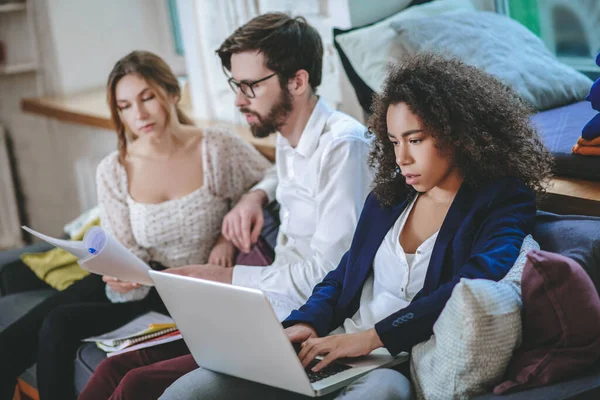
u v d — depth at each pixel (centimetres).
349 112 267
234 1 290
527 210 155
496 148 154
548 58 239
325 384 143
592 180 187
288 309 194
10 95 428
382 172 169
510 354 136
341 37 242
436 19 238
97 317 220
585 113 219
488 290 133
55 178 427
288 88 202
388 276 165
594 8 254
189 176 236
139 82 224
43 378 215
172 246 236
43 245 280
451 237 156
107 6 409
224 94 313
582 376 135
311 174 200
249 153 246
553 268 133
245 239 226
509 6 276
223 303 143
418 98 152
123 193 235
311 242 197
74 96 395
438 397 138
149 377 177
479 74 160
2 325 250
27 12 397
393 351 149
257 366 148
